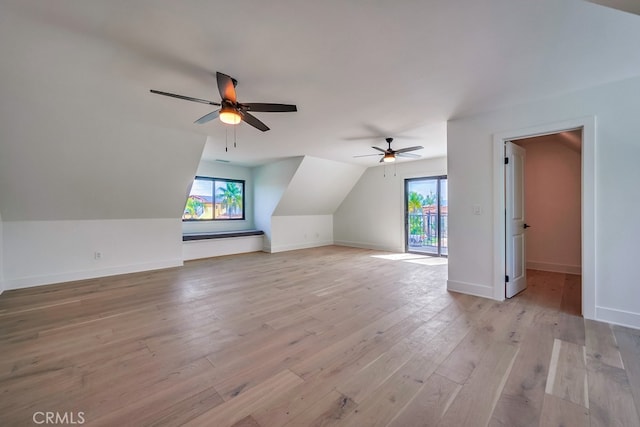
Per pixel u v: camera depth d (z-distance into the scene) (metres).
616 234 2.50
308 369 1.85
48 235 4.04
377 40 1.86
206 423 1.38
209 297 3.37
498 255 3.16
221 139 4.41
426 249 6.49
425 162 6.31
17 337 2.33
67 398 1.57
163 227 5.07
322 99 2.83
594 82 2.48
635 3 1.12
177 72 2.26
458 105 3.00
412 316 2.73
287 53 2.00
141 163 4.06
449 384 1.68
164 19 1.63
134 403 1.53
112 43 1.87
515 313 2.78
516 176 3.42
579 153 4.30
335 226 8.29
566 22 1.67
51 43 1.87
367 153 5.55
